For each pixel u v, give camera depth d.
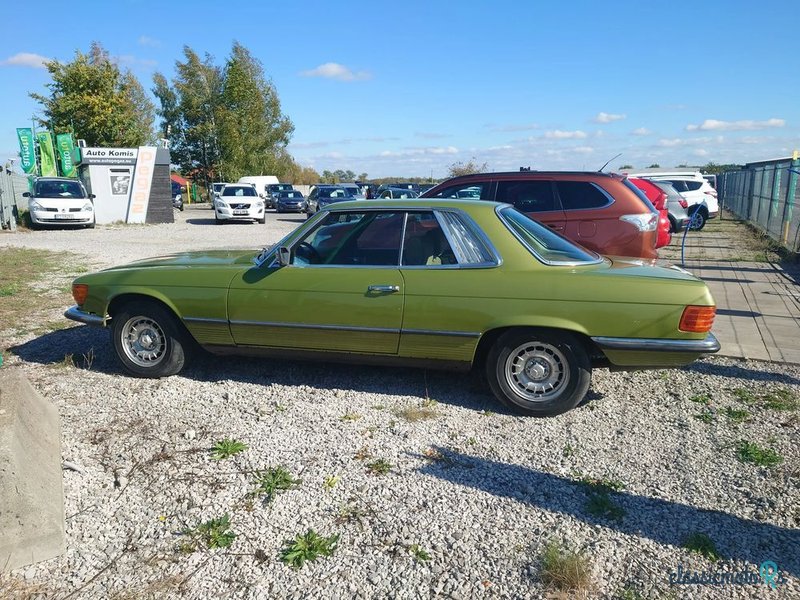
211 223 27.66
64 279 10.78
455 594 2.78
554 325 4.43
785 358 5.98
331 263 4.96
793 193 14.17
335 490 3.62
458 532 3.21
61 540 3.09
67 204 21.83
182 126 54.19
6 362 5.90
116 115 40.88
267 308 4.97
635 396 5.10
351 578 2.90
